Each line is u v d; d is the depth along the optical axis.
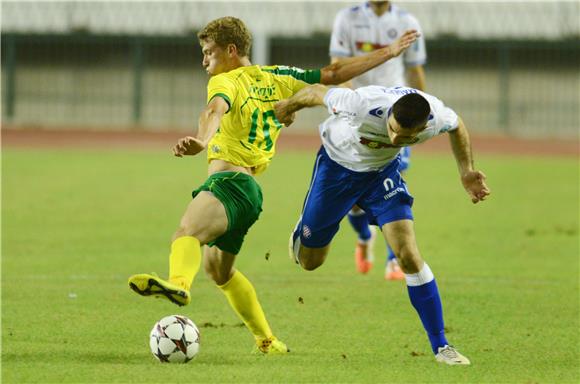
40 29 120.31
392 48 23.23
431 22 117.38
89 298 29.12
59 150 89.69
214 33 22.45
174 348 20.75
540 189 63.09
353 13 35.94
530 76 116.00
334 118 24.11
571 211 52.56
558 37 115.12
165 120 121.12
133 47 119.56
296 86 22.70
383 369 20.52
